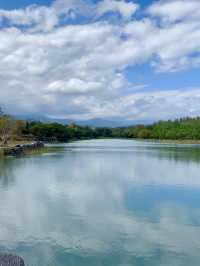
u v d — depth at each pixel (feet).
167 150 291.58
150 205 76.33
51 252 48.08
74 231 57.11
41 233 55.98
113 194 88.63
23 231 57.00
